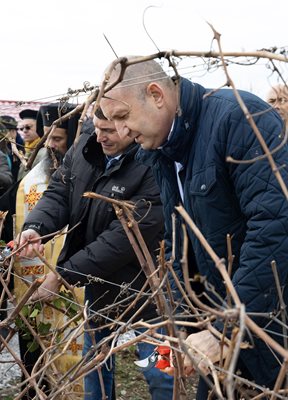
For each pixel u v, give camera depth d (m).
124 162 3.27
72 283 3.26
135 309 3.25
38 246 3.28
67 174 3.49
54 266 3.61
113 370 3.47
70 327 3.30
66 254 3.44
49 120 3.72
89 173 3.39
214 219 2.28
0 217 2.74
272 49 1.76
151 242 3.27
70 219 3.47
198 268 2.43
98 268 3.23
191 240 2.38
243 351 2.24
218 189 2.25
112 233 3.23
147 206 3.22
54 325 3.32
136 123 2.26
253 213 2.13
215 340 2.06
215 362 2.05
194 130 2.29
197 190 2.29
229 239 1.81
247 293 2.11
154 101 2.24
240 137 2.15
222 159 2.22
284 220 2.08
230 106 2.20
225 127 2.19
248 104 2.18
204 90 2.33
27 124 5.00
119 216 2.16
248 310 2.12
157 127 2.27
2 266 2.96
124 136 2.31
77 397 3.28
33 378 2.05
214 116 2.24
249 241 2.13
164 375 3.11
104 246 3.22
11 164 5.34
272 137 2.13
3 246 3.34
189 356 1.57
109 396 3.45
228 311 1.30
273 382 2.26
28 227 3.39
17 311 2.29
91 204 3.38
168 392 3.11
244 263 2.13
